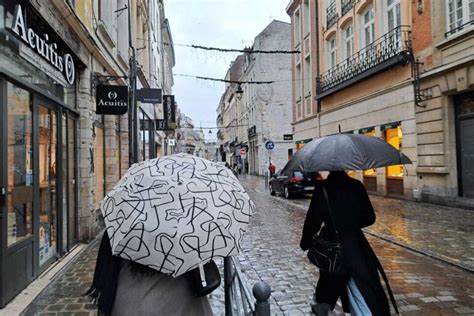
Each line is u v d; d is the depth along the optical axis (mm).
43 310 4383
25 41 5246
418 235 8102
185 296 1768
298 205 14719
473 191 11961
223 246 1669
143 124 18891
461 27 11891
